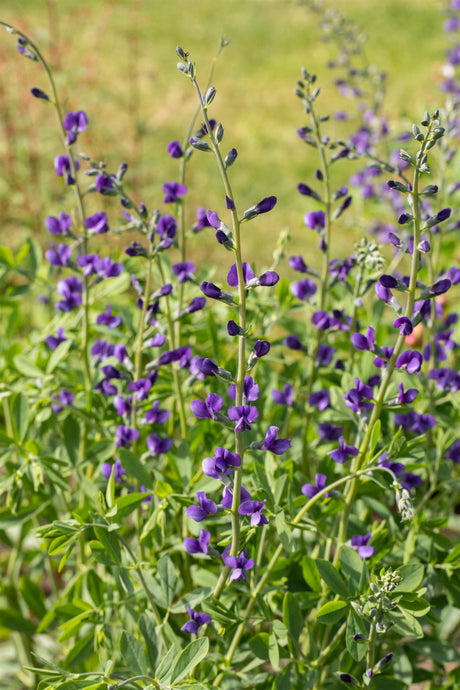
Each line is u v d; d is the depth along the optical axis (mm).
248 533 1837
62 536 1887
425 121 1692
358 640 1847
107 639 2238
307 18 13508
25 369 2539
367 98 4109
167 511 2277
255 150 8727
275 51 11977
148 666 2000
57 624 2922
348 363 2582
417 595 1798
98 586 2361
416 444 2059
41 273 3234
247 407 1698
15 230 4770
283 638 1973
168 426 2846
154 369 2332
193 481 2342
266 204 1595
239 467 1726
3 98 5145
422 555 2273
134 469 2047
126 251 2150
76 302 2529
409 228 3605
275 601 2281
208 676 2047
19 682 3035
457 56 4820
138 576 2010
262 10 14211
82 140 4996
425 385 2426
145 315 2227
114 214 4832
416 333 3113
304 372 2801
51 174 5211
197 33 12742
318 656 2117
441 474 2357
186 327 2891
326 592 2098
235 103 10047
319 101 9992
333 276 2486
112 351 2543
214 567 2645
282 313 2850
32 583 2783
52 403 2521
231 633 2201
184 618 2602
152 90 9055
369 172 3723
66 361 2824
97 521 1949
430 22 13055
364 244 2344
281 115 9633
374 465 1983
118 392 2295
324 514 2191
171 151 2418
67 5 10453
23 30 5168
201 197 7496
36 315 3754
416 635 1812
